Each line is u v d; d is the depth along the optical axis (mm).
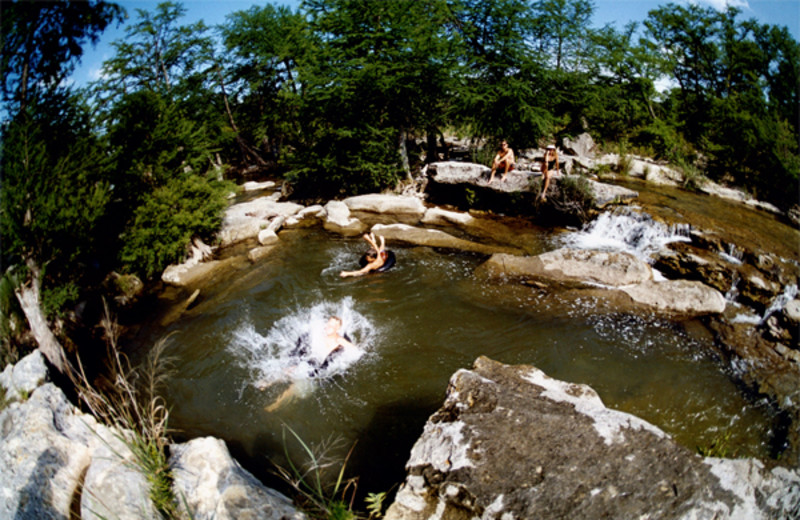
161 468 4121
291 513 3783
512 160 14672
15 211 6750
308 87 17047
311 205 17719
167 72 26781
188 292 10156
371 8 15773
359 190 18000
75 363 7402
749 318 8062
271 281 10312
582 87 20266
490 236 12828
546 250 11617
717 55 22984
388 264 10523
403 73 15789
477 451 3625
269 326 8398
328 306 8984
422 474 3594
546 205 13953
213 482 4125
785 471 3537
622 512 3104
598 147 22453
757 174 17438
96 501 3990
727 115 18859
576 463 3453
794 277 8891
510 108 17891
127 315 9312
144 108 11000
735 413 5891
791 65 19109
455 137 28859
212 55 27625
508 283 9477
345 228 13742
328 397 6328
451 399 4250
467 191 15516
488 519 3174
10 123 6840
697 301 8242
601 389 6422
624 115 24422
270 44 27141
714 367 6836
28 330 7277
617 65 23688
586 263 9609
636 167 18562
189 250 11789
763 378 6398
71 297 7609
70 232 7762
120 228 10453
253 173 30156
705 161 19500
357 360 7105
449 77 17281
